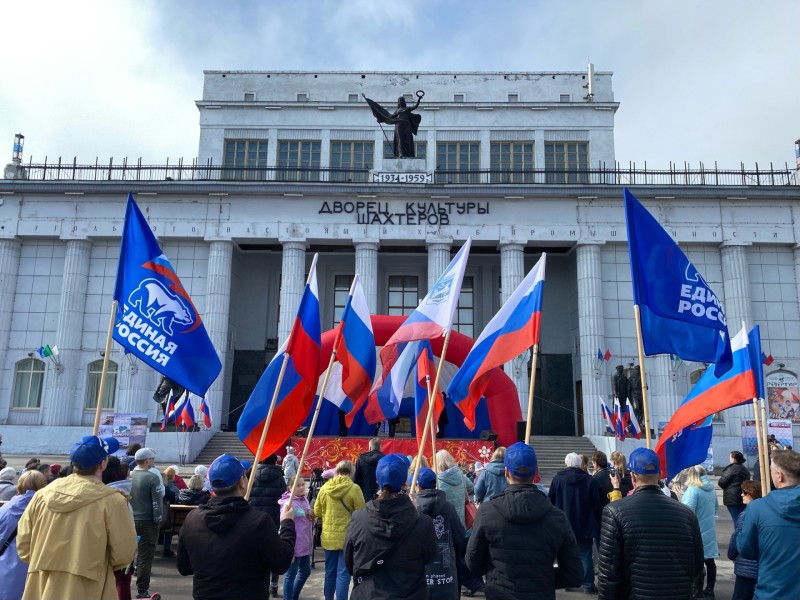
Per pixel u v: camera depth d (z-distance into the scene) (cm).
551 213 4200
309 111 4841
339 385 1573
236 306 4622
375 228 4172
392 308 4688
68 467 858
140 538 1013
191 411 3234
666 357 4066
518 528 566
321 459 2834
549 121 4806
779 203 4184
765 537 587
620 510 551
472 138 4809
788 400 4031
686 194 4128
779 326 4131
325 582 921
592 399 3978
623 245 4241
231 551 517
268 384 1062
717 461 3900
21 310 4197
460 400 1180
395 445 2833
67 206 4212
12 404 4094
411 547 552
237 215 4191
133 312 971
